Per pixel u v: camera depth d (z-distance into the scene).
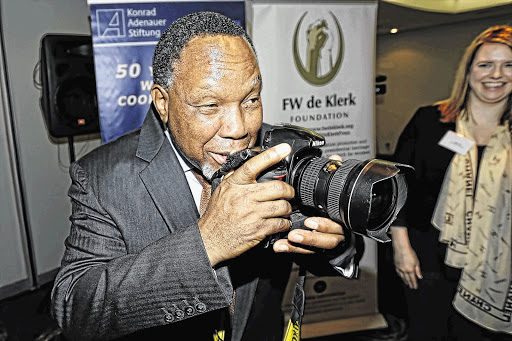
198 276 0.81
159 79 0.92
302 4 2.26
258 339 1.16
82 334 0.91
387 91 2.85
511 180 2.34
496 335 2.48
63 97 3.01
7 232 3.30
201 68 0.85
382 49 2.83
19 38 3.25
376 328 2.76
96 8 1.95
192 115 0.88
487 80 2.30
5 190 3.27
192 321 1.08
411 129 2.54
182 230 0.85
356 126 2.44
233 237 0.79
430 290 2.63
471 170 2.40
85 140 3.78
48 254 3.56
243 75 0.86
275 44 2.25
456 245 2.49
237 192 0.79
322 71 2.34
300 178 0.93
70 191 1.05
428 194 2.50
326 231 0.94
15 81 3.25
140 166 1.03
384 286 2.93
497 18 2.49
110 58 1.99
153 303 0.83
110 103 2.02
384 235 0.89
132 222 1.00
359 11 2.35
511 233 2.37
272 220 0.80
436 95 2.68
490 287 2.45
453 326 2.60
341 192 0.86
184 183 1.03
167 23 2.02
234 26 0.92
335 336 2.74
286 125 1.02
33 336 2.86
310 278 2.68
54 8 3.46
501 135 2.34
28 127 3.36
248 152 0.85
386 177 0.82
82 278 0.92
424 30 2.68
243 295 1.09
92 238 0.99
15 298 3.33
